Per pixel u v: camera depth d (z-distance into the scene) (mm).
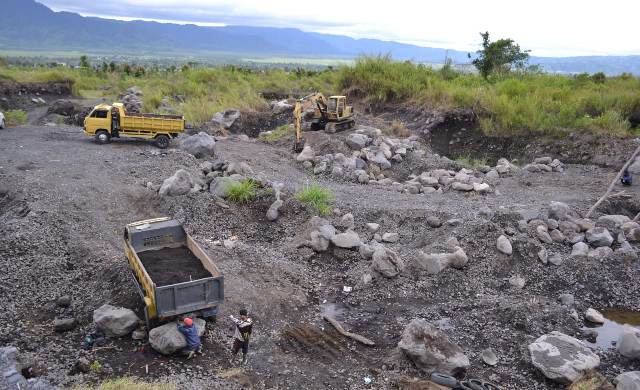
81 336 9039
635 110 25547
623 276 12242
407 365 8789
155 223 11242
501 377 8703
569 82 32219
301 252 13102
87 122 20984
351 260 12852
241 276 11406
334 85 36094
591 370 8578
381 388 8211
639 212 16078
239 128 28250
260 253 12609
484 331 10047
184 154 19219
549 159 21766
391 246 13430
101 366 8156
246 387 7941
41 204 13820
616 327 10648
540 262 12602
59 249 11891
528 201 16453
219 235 13898
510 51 38250
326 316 10391
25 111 30688
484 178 19516
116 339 8922
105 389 7316
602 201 16094
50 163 17625
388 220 14719
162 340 8406
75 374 7961
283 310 10578
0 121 23656
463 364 8602
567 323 10484
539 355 8852
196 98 33156
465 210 14945
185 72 43500
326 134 23781
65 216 13414
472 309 10852
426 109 29016
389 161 21234
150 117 20969
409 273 12055
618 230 14039
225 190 15484
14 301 9938
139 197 15203
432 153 24000
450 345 8867
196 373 8148
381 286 11703
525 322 10227
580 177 19812
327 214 14820
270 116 29703
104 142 21203
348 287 11758
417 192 17750
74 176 16266
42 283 10602
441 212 14547
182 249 11031
